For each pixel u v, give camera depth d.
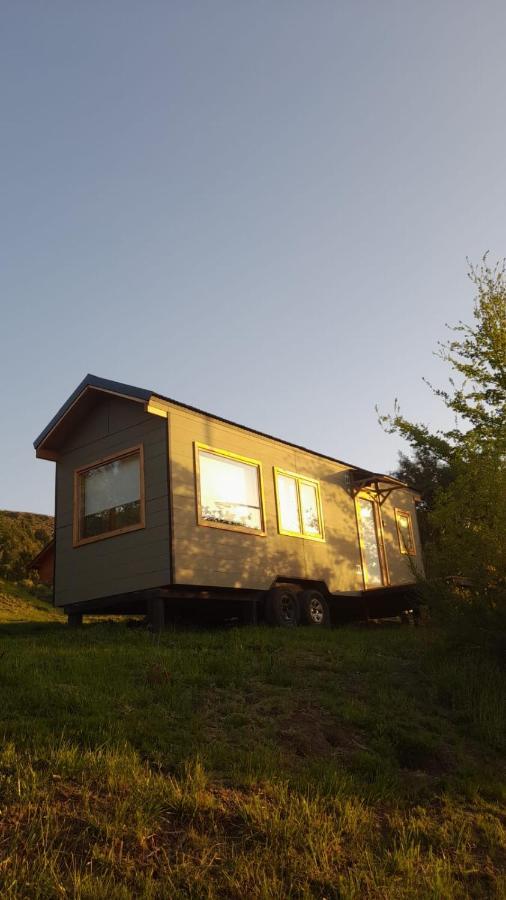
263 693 8.06
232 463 14.37
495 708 8.46
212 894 4.36
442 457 14.06
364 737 7.39
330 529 16.88
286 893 4.59
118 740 5.91
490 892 5.26
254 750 6.37
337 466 17.89
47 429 14.58
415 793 6.40
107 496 13.89
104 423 14.22
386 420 14.46
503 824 6.24
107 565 13.39
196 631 12.49
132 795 5.12
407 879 5.06
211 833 5.02
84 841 4.58
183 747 6.15
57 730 5.99
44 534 35.47
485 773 7.07
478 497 10.41
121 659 8.79
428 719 8.07
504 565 9.94
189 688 7.90
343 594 16.64
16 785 4.94
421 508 22.47
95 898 4.07
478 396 13.96
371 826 5.65
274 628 12.91
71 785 5.14
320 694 8.36
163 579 12.34
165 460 12.86
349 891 4.69
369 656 10.48
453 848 5.71
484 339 13.99
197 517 13.02
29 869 4.22
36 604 23.72
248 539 14.16
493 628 9.69
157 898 4.27
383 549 18.91
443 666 9.76
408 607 17.61
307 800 5.68
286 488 15.79
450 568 10.55
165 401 13.06
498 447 11.75
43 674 7.61
